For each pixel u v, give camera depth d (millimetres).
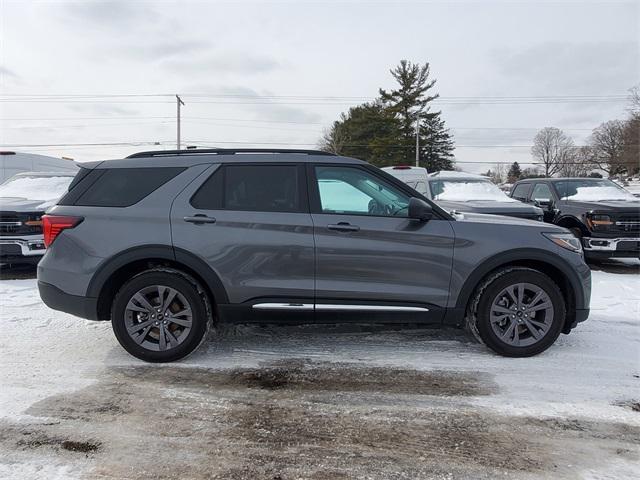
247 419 3084
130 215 3926
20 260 7316
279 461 2631
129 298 3916
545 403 3303
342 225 3906
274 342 4500
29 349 4320
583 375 3760
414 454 2701
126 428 2967
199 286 3951
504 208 7879
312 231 3902
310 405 3275
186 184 4000
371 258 3914
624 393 3457
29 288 6770
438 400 3348
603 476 2496
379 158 49500
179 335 3973
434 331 4805
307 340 4551
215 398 3375
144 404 3283
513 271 3992
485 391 3484
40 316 5328
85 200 4031
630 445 2793
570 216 8836
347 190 4035
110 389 3512
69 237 3938
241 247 3889
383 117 49531
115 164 4125
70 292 3928
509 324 4039
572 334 4734
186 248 3865
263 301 3949
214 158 4086
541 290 3994
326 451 2730
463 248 3957
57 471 2518
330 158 4098
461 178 9953
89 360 4066
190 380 3670
